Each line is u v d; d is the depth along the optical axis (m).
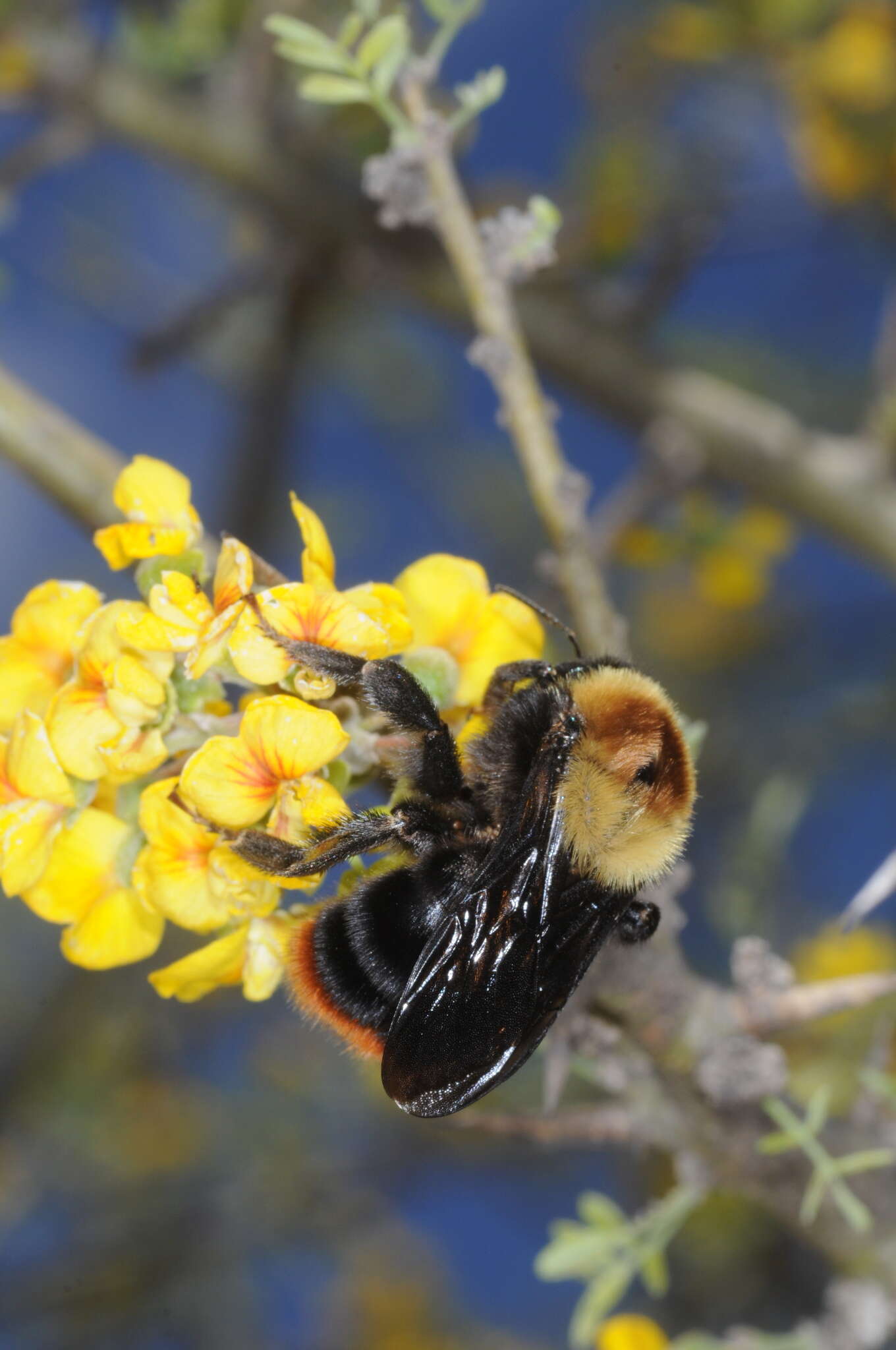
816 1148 0.23
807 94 0.32
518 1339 0.43
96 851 0.22
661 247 0.30
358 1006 0.23
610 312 0.29
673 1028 0.23
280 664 0.22
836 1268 0.24
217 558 0.23
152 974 0.22
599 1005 0.23
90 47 0.29
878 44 0.32
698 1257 0.33
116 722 0.22
